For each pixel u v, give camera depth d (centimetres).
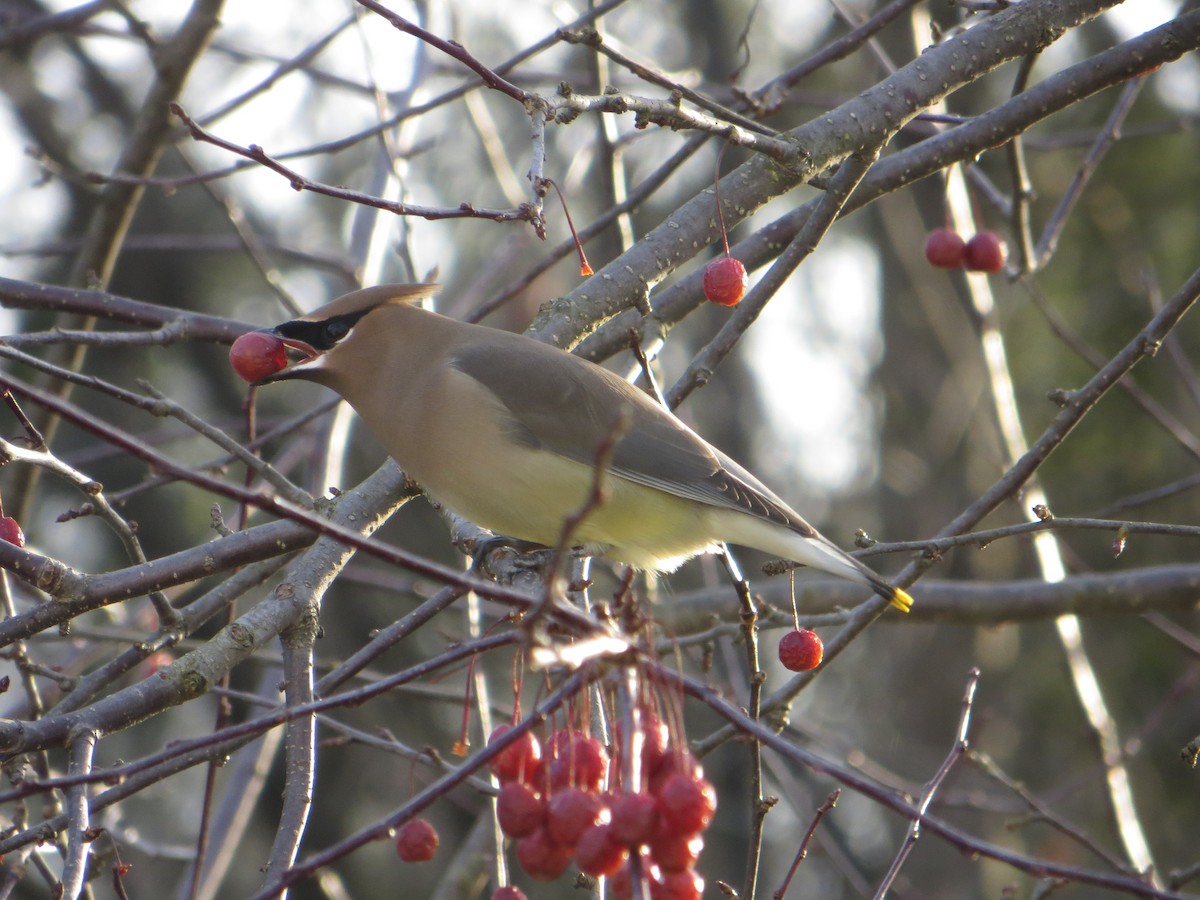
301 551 909
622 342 984
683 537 866
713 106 832
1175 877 883
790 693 869
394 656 1831
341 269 1248
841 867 1208
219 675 755
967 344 2056
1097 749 1119
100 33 1273
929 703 1930
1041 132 1848
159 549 1791
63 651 1457
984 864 1814
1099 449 1744
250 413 1000
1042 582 1138
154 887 1745
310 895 1811
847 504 2464
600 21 1211
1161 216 1772
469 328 895
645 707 521
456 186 2138
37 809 1170
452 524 945
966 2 934
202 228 1936
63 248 1241
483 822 1127
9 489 1134
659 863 486
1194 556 1702
